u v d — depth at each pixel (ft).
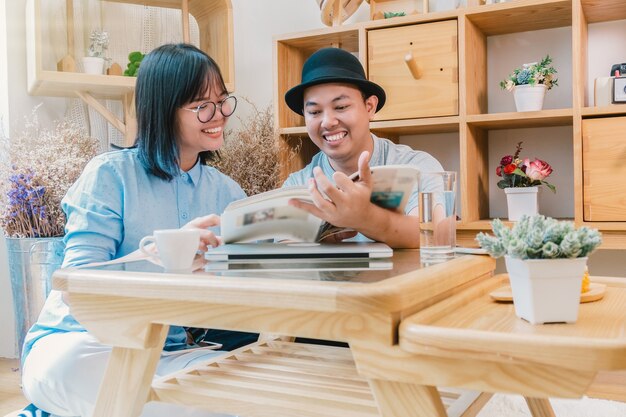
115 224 5.18
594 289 3.45
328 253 3.66
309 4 11.09
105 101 10.24
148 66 5.43
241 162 9.32
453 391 3.71
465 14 8.70
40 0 8.65
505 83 8.87
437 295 3.04
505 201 9.79
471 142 9.02
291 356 4.13
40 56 8.66
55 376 4.68
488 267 3.75
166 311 3.14
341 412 2.99
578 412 6.47
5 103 9.51
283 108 10.09
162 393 3.41
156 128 5.39
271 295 2.70
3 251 9.45
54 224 7.71
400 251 4.37
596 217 8.13
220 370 3.74
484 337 2.35
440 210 3.60
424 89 9.00
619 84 8.13
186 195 5.75
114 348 3.38
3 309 9.48
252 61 11.53
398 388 2.65
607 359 2.16
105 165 5.31
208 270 3.34
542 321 2.66
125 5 10.34
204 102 5.44
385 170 3.80
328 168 6.99
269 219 3.83
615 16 8.82
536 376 2.34
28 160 7.99
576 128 8.16
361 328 2.66
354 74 6.32
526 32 9.61
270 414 3.11
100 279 3.18
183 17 9.93
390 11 10.08
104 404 3.41
